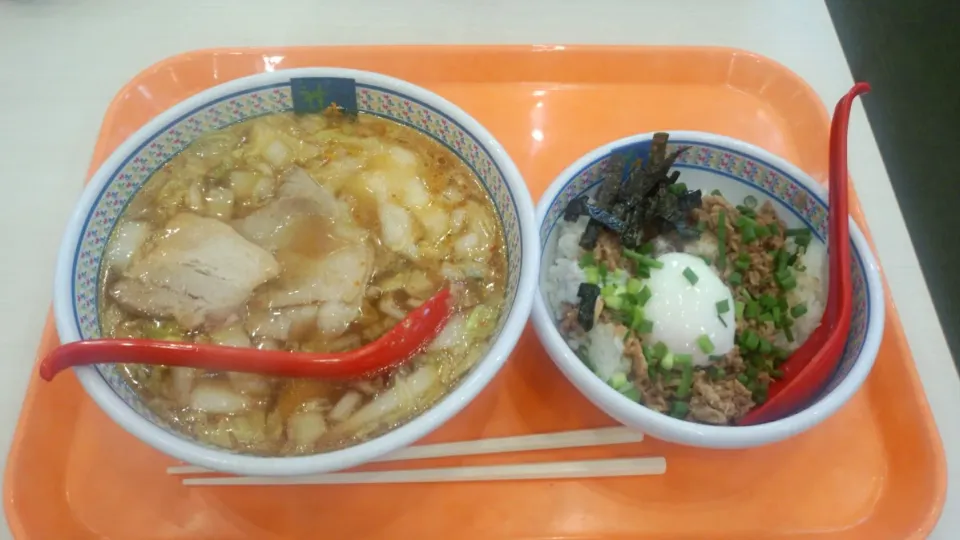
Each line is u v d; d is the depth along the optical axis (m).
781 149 0.43
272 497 0.31
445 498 0.32
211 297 0.29
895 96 0.45
